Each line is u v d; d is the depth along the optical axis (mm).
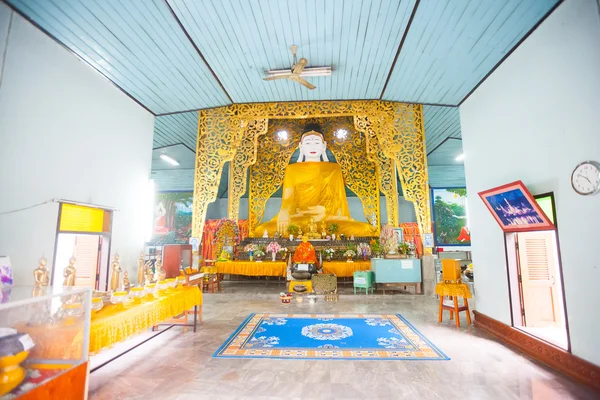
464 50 4207
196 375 3326
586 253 3029
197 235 7191
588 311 3020
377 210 11258
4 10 3303
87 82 4480
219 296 7895
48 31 3744
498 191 4008
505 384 3102
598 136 2889
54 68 3916
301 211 11266
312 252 8953
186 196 14383
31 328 2154
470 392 2941
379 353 3949
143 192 5797
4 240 3289
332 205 11305
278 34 4105
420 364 3609
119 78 4875
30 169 3570
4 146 3285
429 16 3662
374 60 4727
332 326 5195
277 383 3141
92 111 4559
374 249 9008
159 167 13312
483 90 4910
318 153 11617
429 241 7574
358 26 3941
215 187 7141
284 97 6145
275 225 11289
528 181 3842
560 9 3307
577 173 3102
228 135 7176
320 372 3400
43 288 2416
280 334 4762
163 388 3033
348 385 3098
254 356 3859
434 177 14008
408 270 7750
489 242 4770
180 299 4531
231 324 5348
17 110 3424
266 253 10242
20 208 3449
